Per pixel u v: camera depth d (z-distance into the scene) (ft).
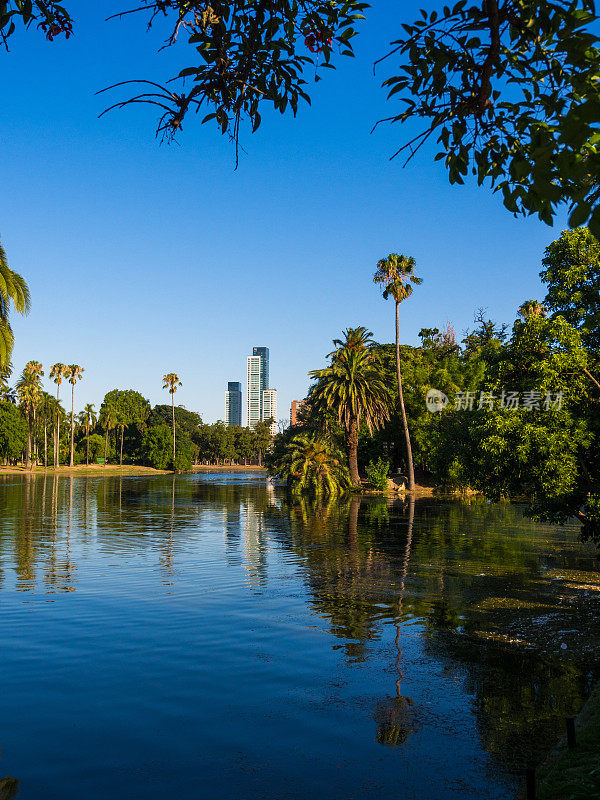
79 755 24.23
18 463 468.75
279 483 300.40
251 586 58.34
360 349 207.21
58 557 73.82
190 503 164.45
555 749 24.79
